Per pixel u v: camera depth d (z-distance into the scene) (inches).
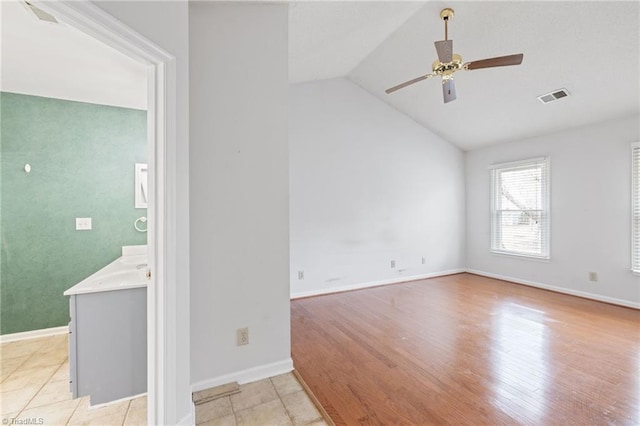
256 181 78.0
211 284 72.6
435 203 203.9
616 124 141.3
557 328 113.3
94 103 112.4
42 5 38.4
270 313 80.1
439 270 206.2
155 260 55.6
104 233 114.4
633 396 71.8
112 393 69.6
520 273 182.7
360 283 175.6
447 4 104.8
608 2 89.7
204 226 71.6
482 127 179.2
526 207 179.3
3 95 101.7
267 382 76.9
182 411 59.6
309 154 161.5
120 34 47.1
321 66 143.4
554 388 75.3
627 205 138.1
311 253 161.5
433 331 111.5
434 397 72.0
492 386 76.3
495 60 91.1
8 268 103.0
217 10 73.3
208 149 72.1
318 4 88.7
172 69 56.7
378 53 144.1
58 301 108.7
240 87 76.0
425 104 174.9
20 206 104.0
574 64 115.7
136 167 118.4
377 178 182.1
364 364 87.7
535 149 173.9
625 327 113.8
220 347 74.0
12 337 102.8
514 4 100.0
